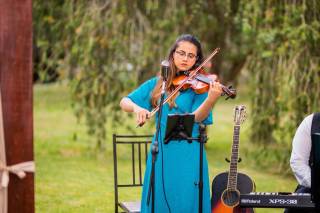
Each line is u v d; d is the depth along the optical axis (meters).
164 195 4.41
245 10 8.11
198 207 4.44
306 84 7.94
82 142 11.75
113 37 9.03
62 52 9.61
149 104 4.66
